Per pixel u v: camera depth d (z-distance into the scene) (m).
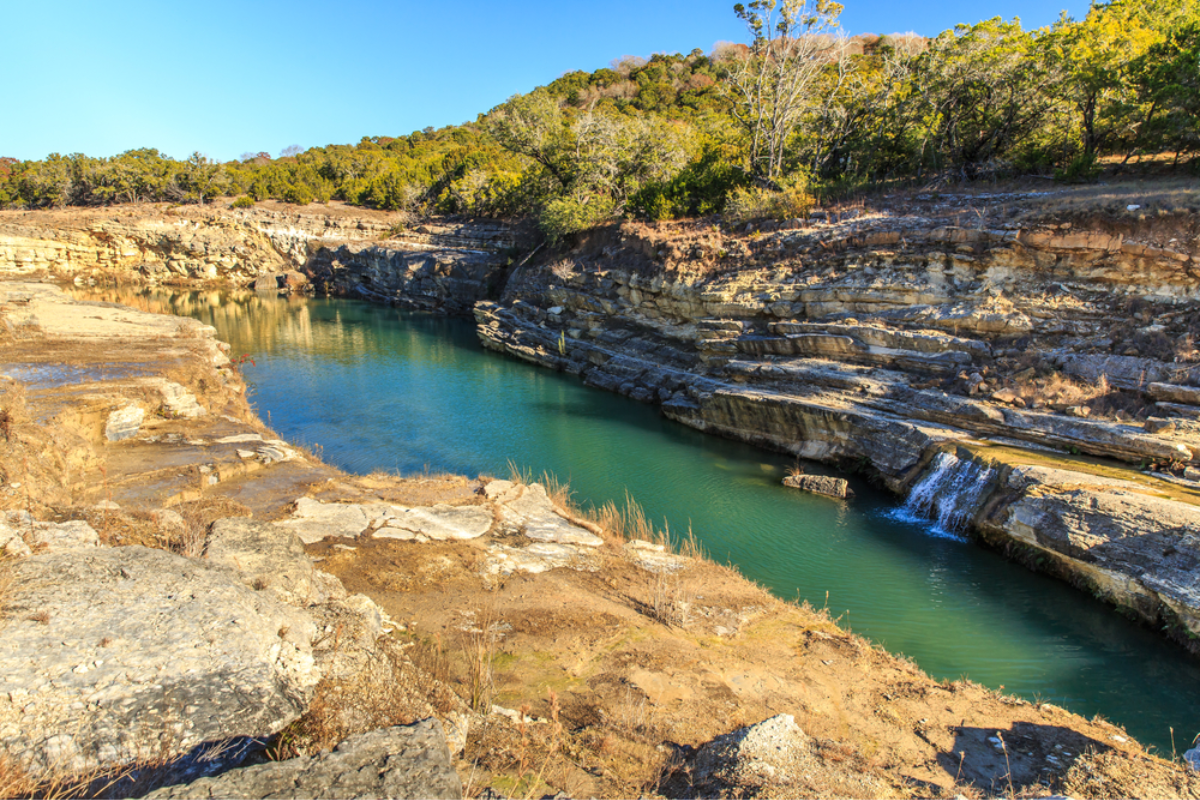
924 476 18.00
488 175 69.62
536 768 6.23
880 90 33.81
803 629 11.02
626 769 6.58
